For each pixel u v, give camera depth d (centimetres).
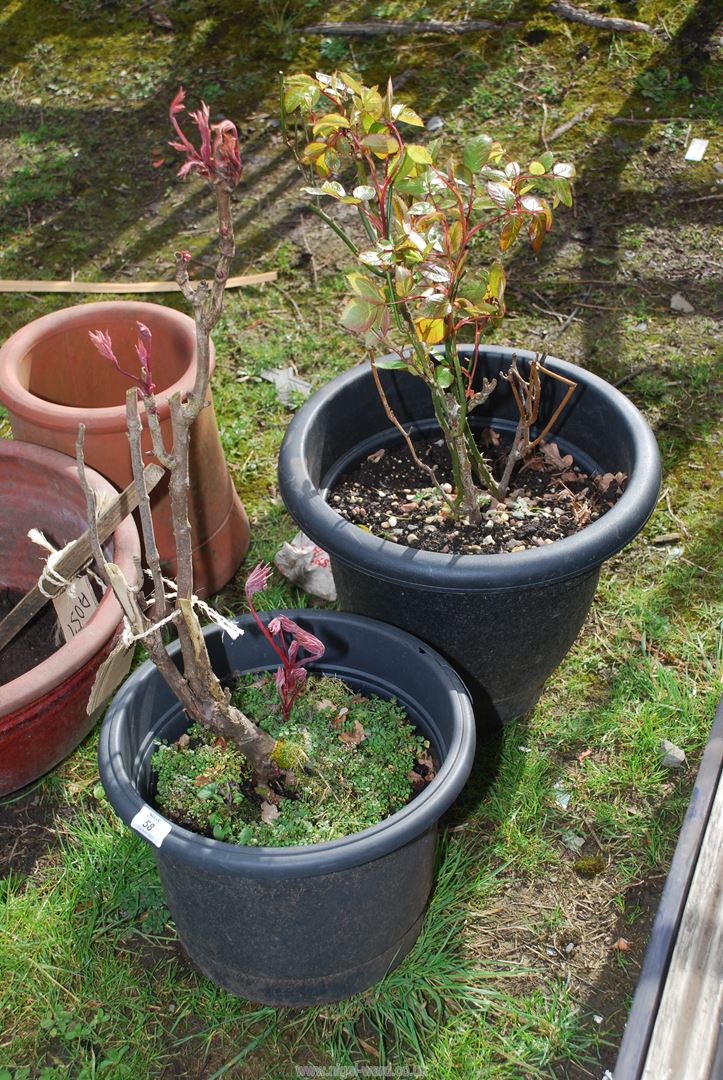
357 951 177
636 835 215
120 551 213
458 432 201
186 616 147
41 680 193
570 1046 184
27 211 413
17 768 206
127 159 434
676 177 389
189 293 120
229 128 109
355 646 190
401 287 175
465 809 222
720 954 145
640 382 314
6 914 206
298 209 401
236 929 167
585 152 402
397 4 487
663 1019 139
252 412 322
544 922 203
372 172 179
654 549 272
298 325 351
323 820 171
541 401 233
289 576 269
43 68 484
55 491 230
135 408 131
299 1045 187
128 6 512
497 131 415
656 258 360
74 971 199
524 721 238
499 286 191
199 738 188
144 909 208
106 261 388
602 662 249
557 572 183
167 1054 187
